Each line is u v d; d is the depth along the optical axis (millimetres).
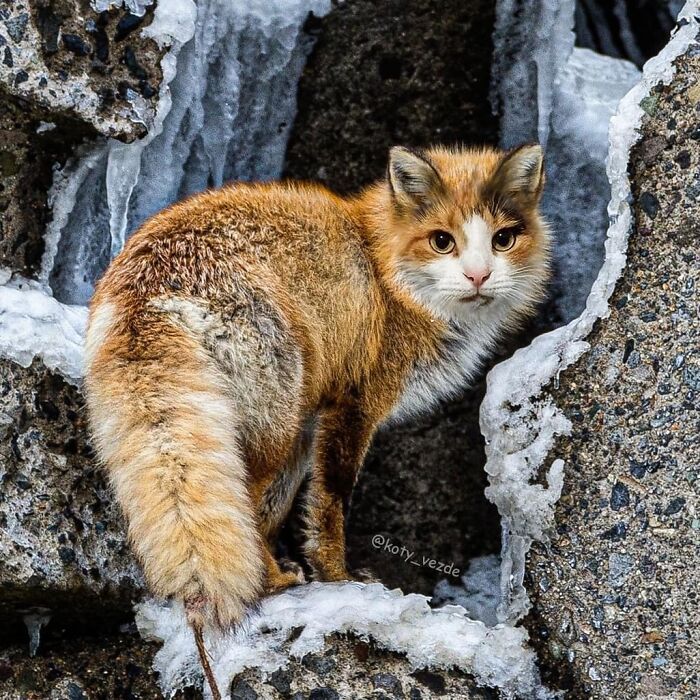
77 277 8367
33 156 7820
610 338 7242
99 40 7766
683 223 7129
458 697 6883
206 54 8969
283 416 7285
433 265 7953
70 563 7262
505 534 7504
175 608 7539
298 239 7699
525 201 8164
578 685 6953
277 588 7531
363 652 7000
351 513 9438
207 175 9281
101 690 7398
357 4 9250
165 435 6410
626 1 11633
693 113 7223
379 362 8164
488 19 9297
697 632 6645
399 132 9477
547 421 7316
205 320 7027
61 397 7418
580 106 9438
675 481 6848
